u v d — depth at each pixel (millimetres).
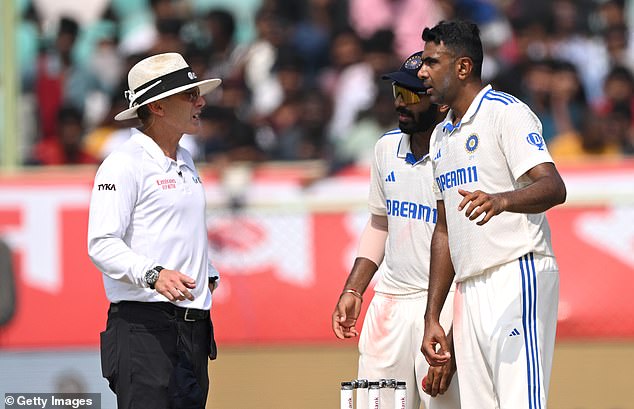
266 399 30938
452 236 18312
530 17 42625
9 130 40188
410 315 20516
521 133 17266
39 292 36375
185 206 18828
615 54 42281
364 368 20938
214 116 40281
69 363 33156
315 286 36000
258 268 36188
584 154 40812
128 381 18422
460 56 17938
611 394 30625
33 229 36625
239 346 35938
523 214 17672
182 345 18641
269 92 42344
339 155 41094
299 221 36281
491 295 17781
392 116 41406
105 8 44625
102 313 36250
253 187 36594
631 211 34719
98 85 43219
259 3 45000
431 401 20219
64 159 42000
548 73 41312
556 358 33406
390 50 42438
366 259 21500
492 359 17703
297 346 35781
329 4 44062
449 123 18344
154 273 17609
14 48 40438
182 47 43156
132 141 18766
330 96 42125
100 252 18016
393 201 20562
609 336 34594
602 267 34719
